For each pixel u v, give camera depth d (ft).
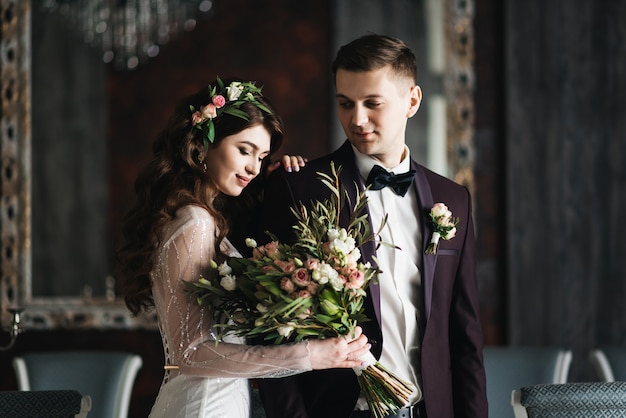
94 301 20.04
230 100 9.45
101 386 15.52
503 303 20.58
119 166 20.31
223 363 8.64
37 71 20.25
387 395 8.96
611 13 20.66
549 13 20.53
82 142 20.27
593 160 20.57
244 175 9.52
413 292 9.59
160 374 20.16
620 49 20.66
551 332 20.38
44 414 10.00
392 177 9.62
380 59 9.30
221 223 9.33
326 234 8.98
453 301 9.91
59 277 20.10
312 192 9.60
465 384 9.69
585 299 20.47
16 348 20.06
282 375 8.67
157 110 20.40
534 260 20.42
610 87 20.65
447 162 20.48
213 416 8.90
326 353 8.59
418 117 20.51
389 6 20.53
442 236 9.49
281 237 9.48
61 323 19.98
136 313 9.61
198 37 20.47
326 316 8.59
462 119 20.52
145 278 9.36
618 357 15.38
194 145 9.45
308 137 20.52
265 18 20.57
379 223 9.64
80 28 20.29
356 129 9.47
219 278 8.86
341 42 20.52
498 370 15.43
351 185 9.73
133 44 20.34
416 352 9.46
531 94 20.48
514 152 20.40
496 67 20.79
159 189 9.45
